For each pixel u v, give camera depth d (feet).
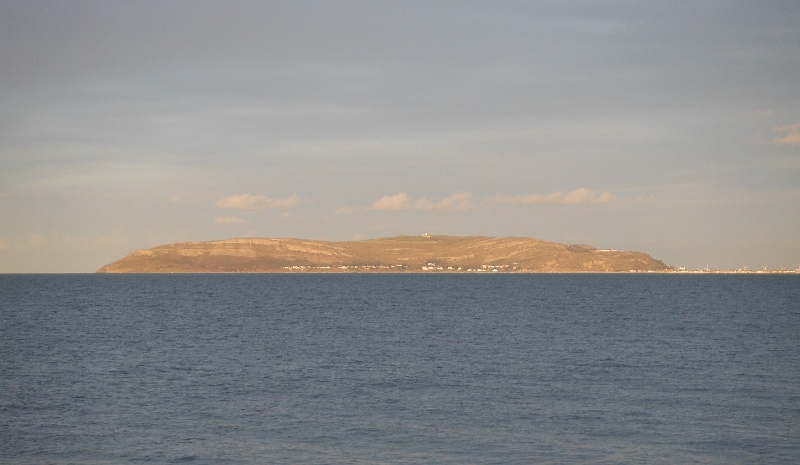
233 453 85.25
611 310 322.96
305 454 84.79
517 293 529.45
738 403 111.55
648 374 139.13
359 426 97.81
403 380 133.39
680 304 368.68
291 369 146.30
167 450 86.58
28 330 228.02
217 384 129.08
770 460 82.33
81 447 87.81
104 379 134.21
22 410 107.65
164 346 185.37
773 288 629.10
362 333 220.02
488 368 147.54
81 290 595.47
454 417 102.89
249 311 325.01
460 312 315.78
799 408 107.96
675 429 95.61
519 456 83.92
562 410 107.24
